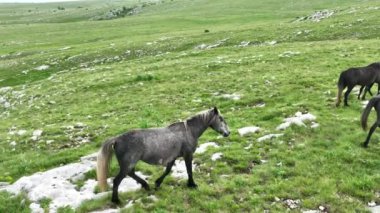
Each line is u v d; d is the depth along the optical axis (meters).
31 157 19.31
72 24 128.25
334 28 53.94
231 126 20.64
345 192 13.59
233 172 15.62
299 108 21.78
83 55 60.34
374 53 36.00
